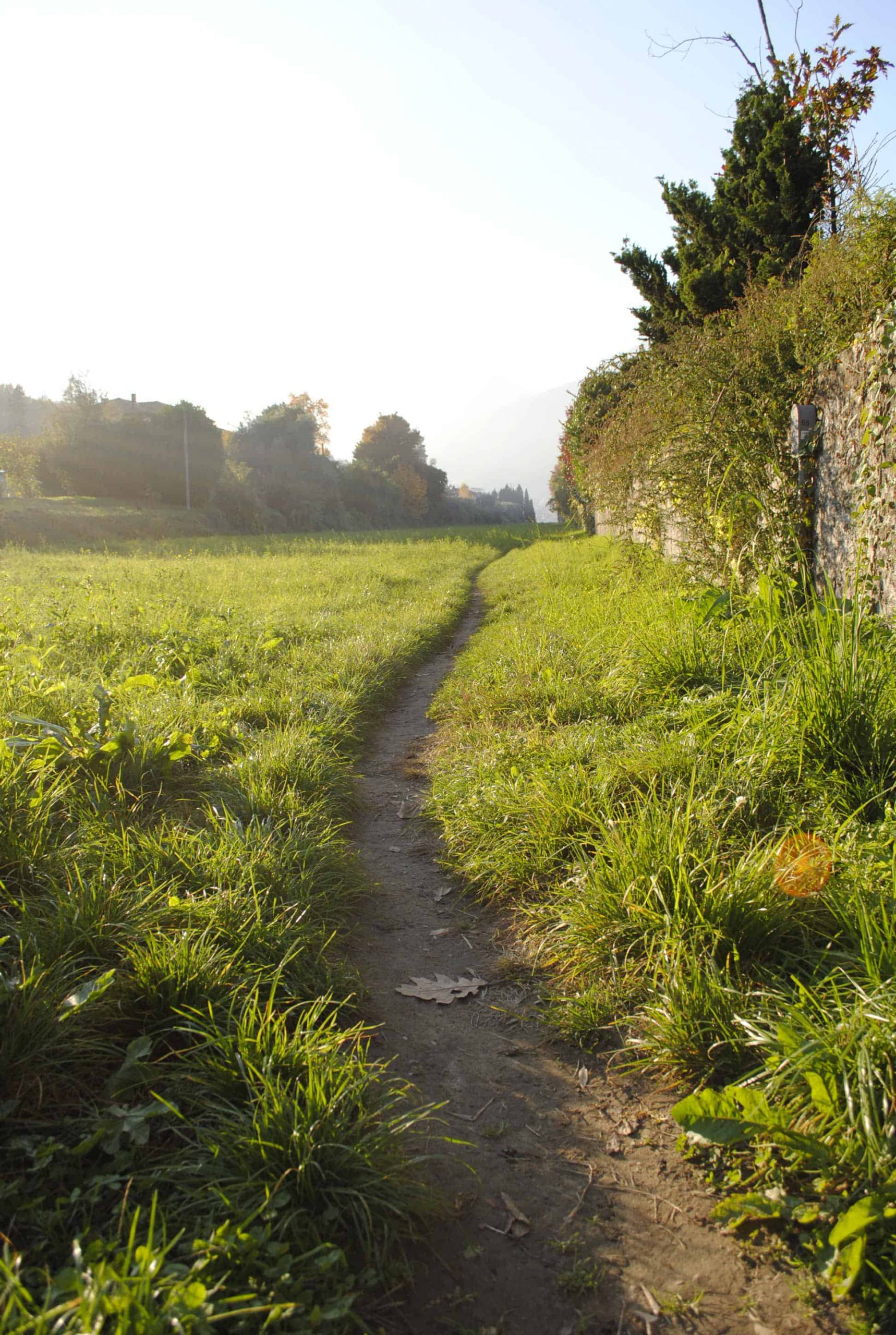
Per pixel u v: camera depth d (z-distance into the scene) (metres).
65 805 3.53
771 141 12.07
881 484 4.91
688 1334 1.63
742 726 3.79
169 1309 1.41
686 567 7.91
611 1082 2.39
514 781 4.19
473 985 2.91
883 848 2.82
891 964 2.26
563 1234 1.89
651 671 5.11
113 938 2.52
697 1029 2.34
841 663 3.61
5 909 2.64
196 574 15.44
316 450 83.94
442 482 102.06
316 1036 2.25
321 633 8.85
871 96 9.69
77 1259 1.50
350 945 3.15
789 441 6.41
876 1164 1.75
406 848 4.11
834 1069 1.99
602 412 12.98
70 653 6.68
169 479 53.00
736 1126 1.96
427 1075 2.45
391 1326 1.63
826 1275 1.67
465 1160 2.11
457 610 11.84
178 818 3.72
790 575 6.22
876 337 4.97
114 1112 1.95
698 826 3.13
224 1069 2.10
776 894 2.73
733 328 7.32
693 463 7.32
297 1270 1.64
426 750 5.63
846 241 6.79
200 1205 1.75
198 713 5.18
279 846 3.44
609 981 2.74
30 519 31.97
